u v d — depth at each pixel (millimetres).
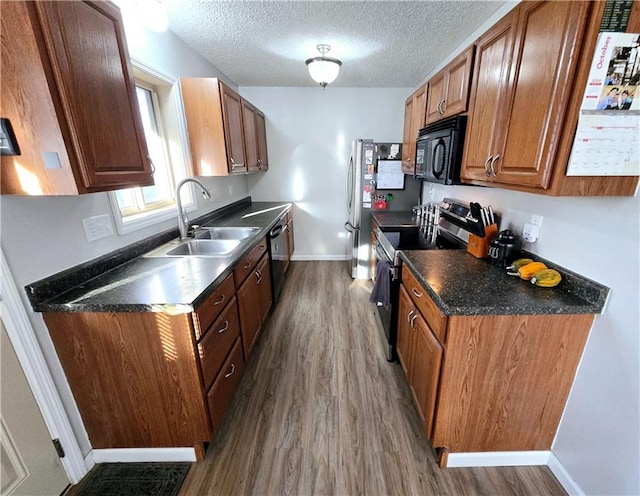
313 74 2385
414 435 1539
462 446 1341
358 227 3408
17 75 872
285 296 3170
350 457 1424
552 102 955
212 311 1362
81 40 975
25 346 1090
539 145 1023
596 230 1100
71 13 933
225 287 1534
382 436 1533
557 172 970
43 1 841
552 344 1169
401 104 3656
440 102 1957
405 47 2354
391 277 1962
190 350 1207
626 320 997
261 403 1756
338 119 3729
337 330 2521
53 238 1199
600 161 941
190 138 2311
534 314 1116
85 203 1360
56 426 1212
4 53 851
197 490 1289
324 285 3441
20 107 899
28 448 1118
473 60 1523
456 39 2195
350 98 3650
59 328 1171
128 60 1216
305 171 3932
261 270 2352
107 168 1101
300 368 2057
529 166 1084
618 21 823
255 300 2154
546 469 1361
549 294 1203
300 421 1627
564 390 1249
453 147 1680
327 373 2004
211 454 1448
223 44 2295
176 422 1337
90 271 1363
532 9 1041
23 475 1104
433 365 1263
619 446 1039
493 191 1818
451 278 1371
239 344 1770
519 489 1281
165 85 2100
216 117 2266
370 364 2090
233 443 1505
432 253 1760
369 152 3176
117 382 1264
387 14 1832
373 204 3338
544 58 988
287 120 3742
